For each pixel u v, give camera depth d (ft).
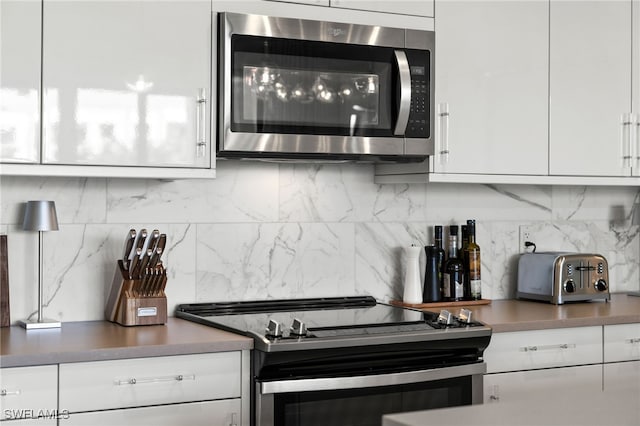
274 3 9.71
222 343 8.34
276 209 10.92
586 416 5.21
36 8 8.58
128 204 10.10
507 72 11.03
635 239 13.53
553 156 11.38
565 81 11.46
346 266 11.35
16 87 8.51
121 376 7.98
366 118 10.05
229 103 9.34
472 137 10.80
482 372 9.50
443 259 11.67
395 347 8.87
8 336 8.66
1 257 9.32
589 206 13.17
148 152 9.09
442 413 5.30
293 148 9.64
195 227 10.45
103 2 8.87
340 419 8.77
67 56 8.72
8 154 8.48
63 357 7.73
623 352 10.81
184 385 8.24
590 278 12.00
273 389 8.33
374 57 10.09
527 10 11.18
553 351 10.31
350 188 11.39
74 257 9.82
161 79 9.15
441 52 10.59
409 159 10.54
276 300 10.80
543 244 12.78
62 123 8.70
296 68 9.68
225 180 10.62
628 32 11.94
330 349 8.52
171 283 10.33
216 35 9.42
